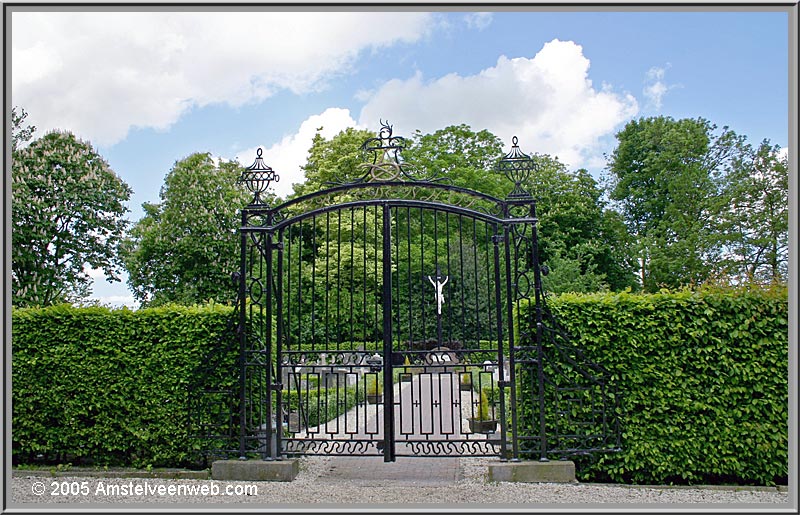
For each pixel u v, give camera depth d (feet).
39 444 20.74
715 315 18.52
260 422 20.03
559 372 18.56
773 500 16.63
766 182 73.20
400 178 19.89
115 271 67.05
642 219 92.02
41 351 20.79
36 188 58.95
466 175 65.98
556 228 87.40
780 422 17.94
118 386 20.45
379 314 41.86
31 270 57.93
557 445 19.06
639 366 18.63
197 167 69.92
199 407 19.70
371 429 28.09
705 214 79.25
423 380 51.21
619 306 18.93
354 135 68.64
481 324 48.60
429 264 47.11
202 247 66.08
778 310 18.30
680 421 18.40
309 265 44.78
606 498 16.65
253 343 20.16
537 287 18.89
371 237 46.03
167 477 19.48
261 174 20.54
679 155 84.69
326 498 16.83
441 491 17.40
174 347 20.49
